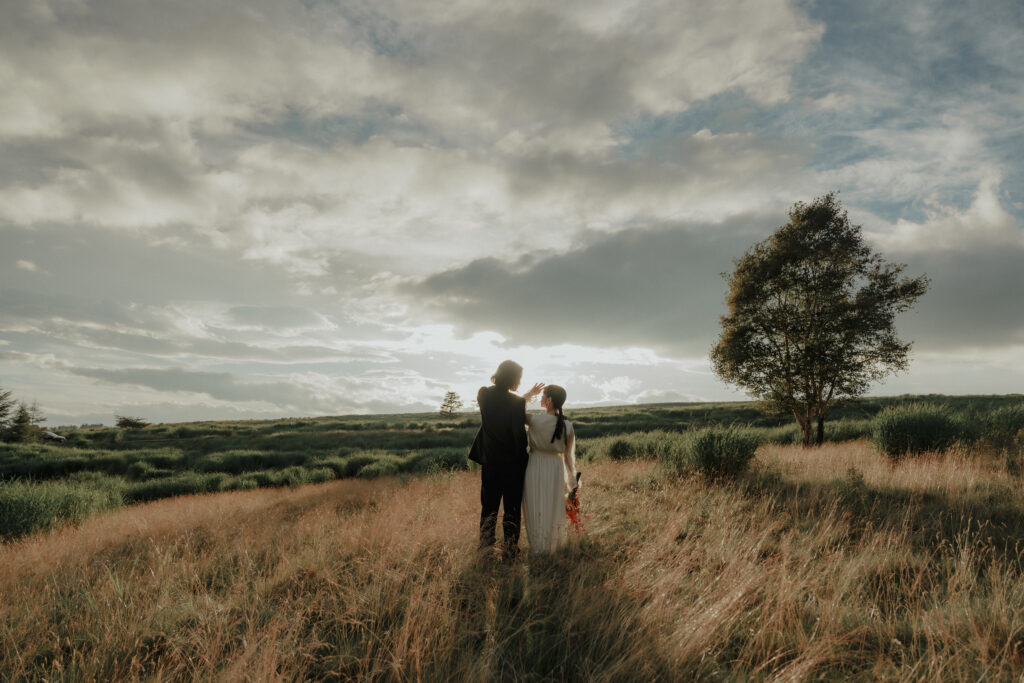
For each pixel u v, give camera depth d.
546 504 4.69
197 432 48.91
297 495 12.66
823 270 19.12
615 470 10.36
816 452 11.41
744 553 4.41
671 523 5.36
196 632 3.17
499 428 4.63
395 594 3.63
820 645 2.84
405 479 14.30
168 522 8.38
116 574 4.46
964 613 3.24
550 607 3.53
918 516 5.77
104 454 32.22
